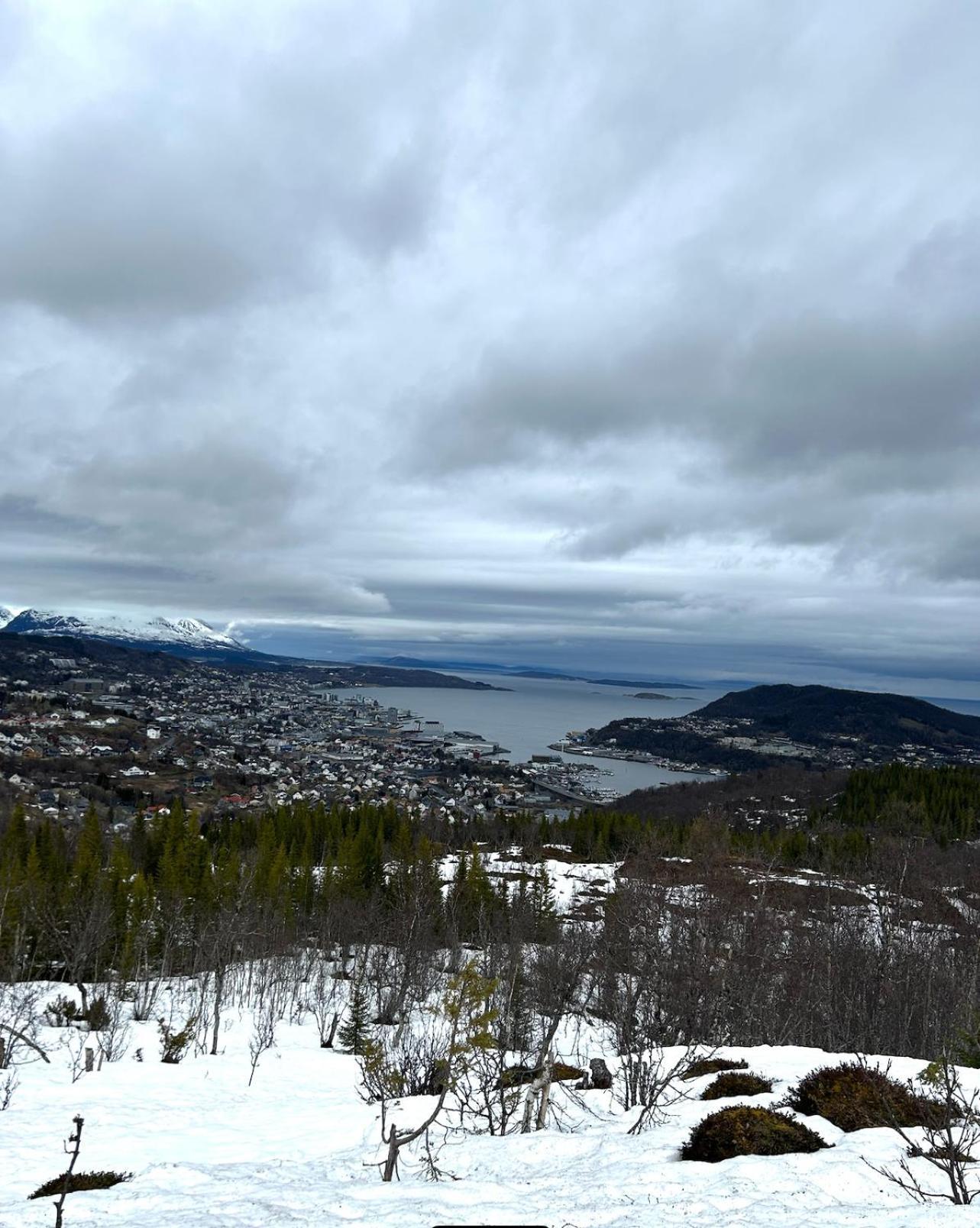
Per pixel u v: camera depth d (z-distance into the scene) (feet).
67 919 127.13
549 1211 24.14
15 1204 31.09
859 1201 23.24
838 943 115.34
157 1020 108.88
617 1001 66.69
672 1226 21.59
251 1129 51.83
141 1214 28.19
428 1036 72.33
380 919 147.23
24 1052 83.35
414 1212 24.89
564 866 224.94
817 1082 36.91
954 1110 29.45
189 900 157.58
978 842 241.14
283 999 124.26
